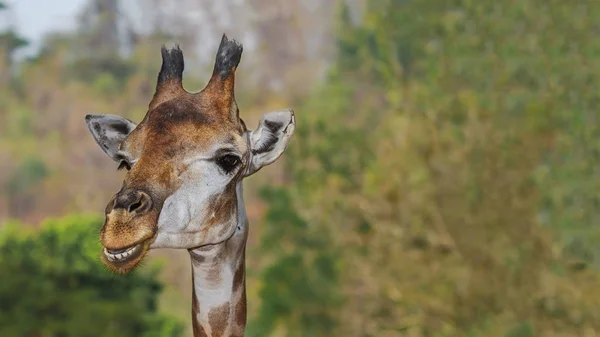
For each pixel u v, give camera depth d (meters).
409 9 47.91
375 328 45.81
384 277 45.38
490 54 44.25
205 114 12.83
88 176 131.38
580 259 41.78
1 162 131.50
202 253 13.38
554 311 41.56
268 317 49.75
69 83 155.12
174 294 77.06
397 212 46.03
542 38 43.38
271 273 49.81
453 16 45.88
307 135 50.12
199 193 12.49
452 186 44.28
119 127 14.16
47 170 132.62
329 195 48.78
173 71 13.33
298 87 145.38
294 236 49.78
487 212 43.22
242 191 13.76
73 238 52.38
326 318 48.56
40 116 147.38
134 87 152.25
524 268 42.16
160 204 12.20
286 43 154.25
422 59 48.50
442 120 45.56
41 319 50.09
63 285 52.41
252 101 143.12
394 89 47.59
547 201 42.84
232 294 13.63
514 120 43.44
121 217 11.84
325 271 48.59
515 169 43.06
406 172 45.84
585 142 42.50
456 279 43.34
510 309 42.16
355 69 91.69
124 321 51.56
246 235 13.75
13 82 156.00
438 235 44.59
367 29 58.16
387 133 47.34
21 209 128.25
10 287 49.62
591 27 43.25
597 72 42.47
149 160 12.39
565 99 42.97
